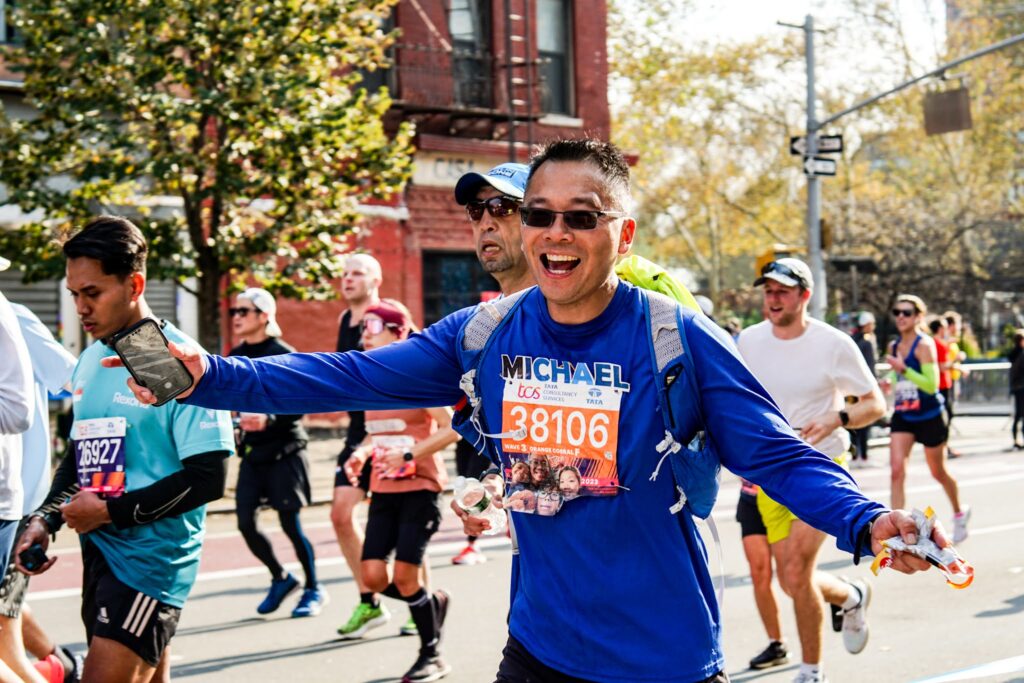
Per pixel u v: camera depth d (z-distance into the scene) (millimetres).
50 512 3895
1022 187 40125
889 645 6566
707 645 2637
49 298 17406
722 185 39250
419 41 19641
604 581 2617
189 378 2609
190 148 13234
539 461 2682
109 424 3826
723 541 10148
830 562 9117
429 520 5902
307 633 7012
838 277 31047
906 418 9758
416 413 5926
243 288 14023
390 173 13750
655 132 34531
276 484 7395
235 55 12453
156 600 3746
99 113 12398
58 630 7148
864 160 40938
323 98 13203
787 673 5977
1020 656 6234
